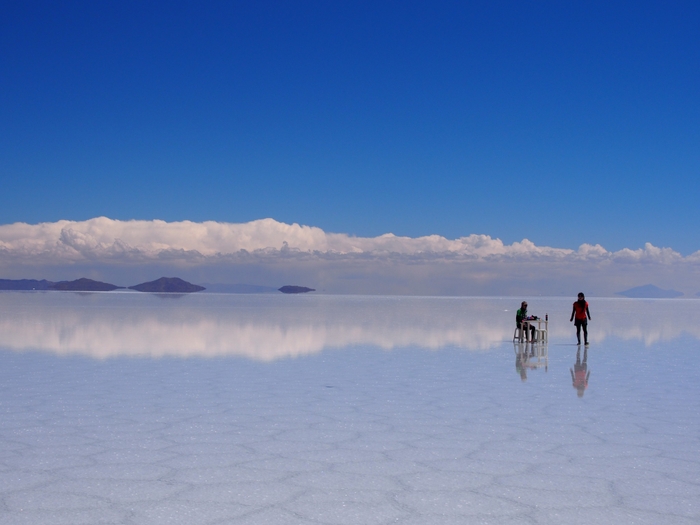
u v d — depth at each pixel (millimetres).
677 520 4883
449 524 4754
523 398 10344
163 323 31047
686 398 10391
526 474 6031
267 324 31469
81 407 9336
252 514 4922
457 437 7535
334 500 5258
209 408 9312
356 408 9383
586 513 5008
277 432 7758
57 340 20797
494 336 24750
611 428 8070
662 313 59250
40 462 6352
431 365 14883
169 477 5859
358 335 24406
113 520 4789
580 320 20406
